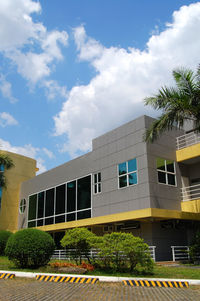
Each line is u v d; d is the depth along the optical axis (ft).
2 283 32.58
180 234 66.85
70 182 85.35
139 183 62.95
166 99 50.52
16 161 116.16
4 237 76.13
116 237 40.45
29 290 28.17
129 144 67.87
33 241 45.24
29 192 106.11
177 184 67.10
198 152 64.75
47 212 92.73
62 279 33.96
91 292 27.14
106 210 69.77
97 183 74.84
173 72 51.31
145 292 27.09
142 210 57.77
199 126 50.90
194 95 49.26
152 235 61.77
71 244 46.32
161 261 60.29
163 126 50.85
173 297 24.71
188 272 39.09
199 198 66.64
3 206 107.76
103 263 42.39
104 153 74.79
